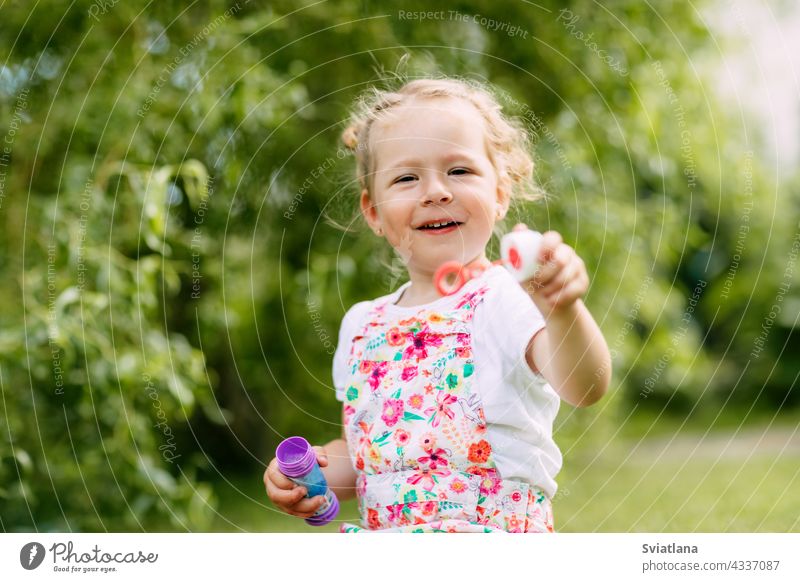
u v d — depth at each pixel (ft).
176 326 12.55
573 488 14.24
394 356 5.67
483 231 5.82
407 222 5.80
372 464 5.53
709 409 25.32
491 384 5.31
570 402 4.96
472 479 5.32
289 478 5.54
